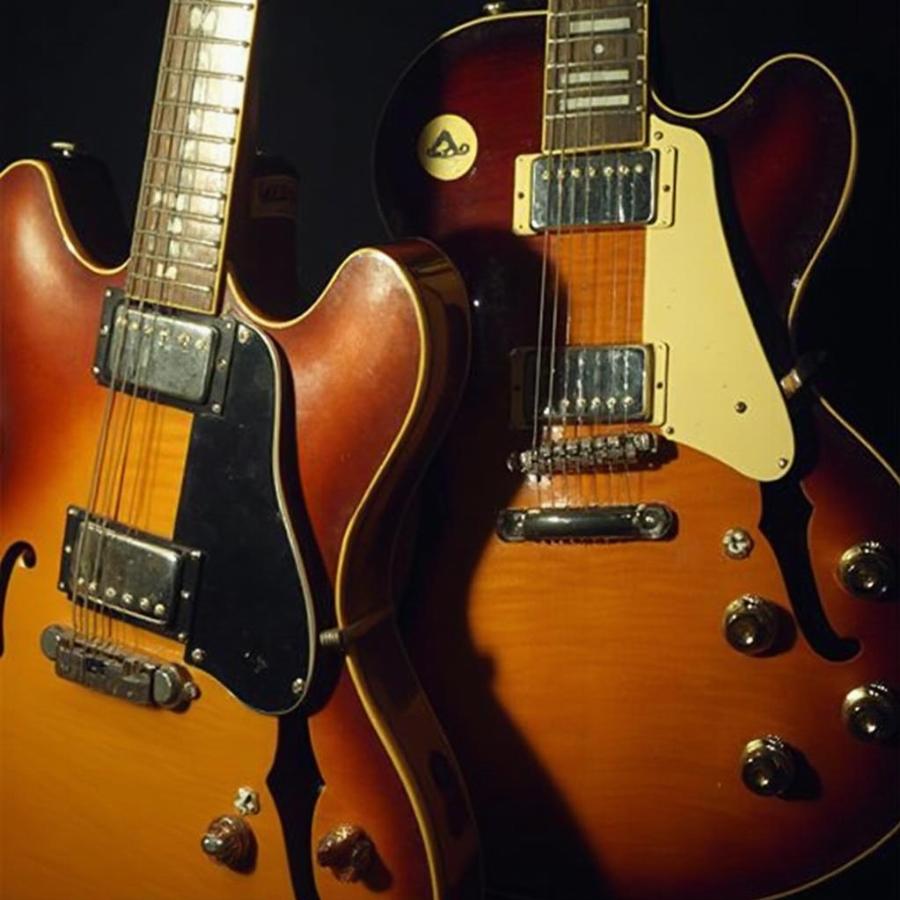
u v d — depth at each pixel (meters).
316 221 1.38
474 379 1.14
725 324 1.10
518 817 1.13
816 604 1.08
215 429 1.09
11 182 1.16
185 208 1.10
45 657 1.14
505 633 1.13
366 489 1.06
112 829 1.12
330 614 1.07
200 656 1.09
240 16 1.10
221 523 1.08
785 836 1.09
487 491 1.13
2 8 1.43
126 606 1.10
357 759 1.06
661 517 1.10
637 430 1.11
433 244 1.13
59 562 1.13
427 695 1.14
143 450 1.11
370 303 1.06
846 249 1.25
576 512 1.11
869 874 1.26
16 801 1.15
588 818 1.12
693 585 1.10
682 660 1.10
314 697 1.07
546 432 1.12
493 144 1.14
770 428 1.09
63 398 1.14
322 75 1.37
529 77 1.14
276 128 1.38
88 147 1.43
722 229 1.10
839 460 1.08
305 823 1.07
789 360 1.09
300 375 1.07
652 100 1.11
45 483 1.14
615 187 1.11
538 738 1.13
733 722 1.10
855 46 1.25
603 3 1.12
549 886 1.13
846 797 1.08
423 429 1.07
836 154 1.09
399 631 1.14
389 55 1.35
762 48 1.27
